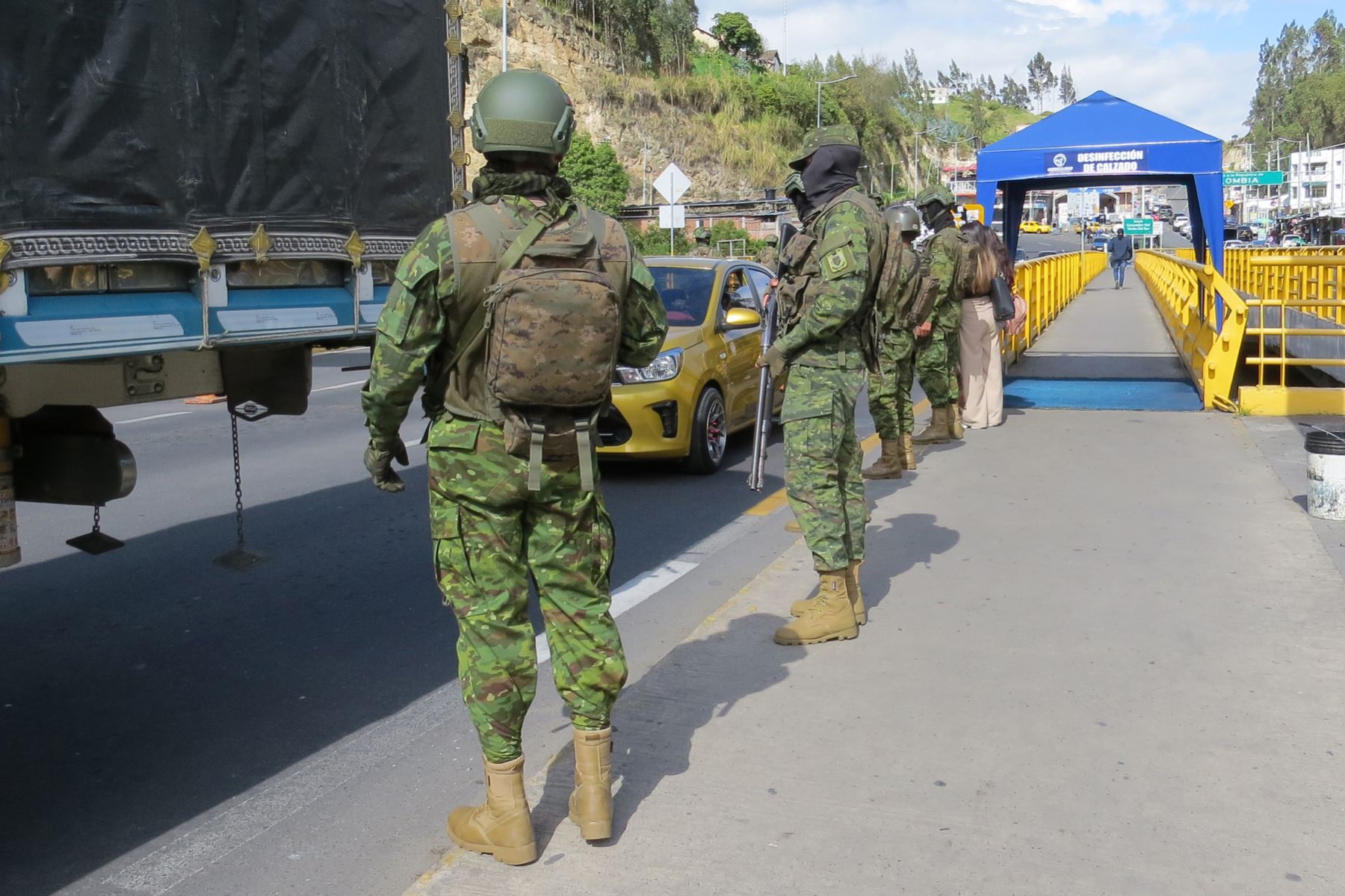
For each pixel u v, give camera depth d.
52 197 2.74
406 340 2.77
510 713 3.01
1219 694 4.03
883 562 5.74
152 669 4.88
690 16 72.81
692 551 6.59
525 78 2.89
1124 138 11.37
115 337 2.92
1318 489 6.26
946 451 8.67
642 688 4.21
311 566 6.41
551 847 3.14
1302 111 153.50
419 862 3.30
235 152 3.34
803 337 4.36
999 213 14.37
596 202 47.97
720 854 3.08
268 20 3.46
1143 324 21.39
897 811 3.29
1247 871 2.95
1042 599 5.09
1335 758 3.54
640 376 8.40
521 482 2.87
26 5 2.66
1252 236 74.31
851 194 4.44
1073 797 3.34
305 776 3.89
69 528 7.23
